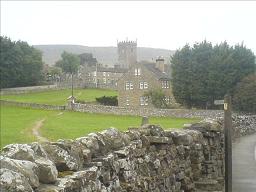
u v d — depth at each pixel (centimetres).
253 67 7388
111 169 731
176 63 7750
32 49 11838
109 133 799
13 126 4278
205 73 7469
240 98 6475
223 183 1351
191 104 7738
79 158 652
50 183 536
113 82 12406
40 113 6419
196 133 1285
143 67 8644
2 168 454
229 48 7419
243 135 3706
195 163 1266
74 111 6869
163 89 8606
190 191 1204
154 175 958
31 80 11519
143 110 6419
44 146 600
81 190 591
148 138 955
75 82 12106
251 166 1903
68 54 14875
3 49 10894
